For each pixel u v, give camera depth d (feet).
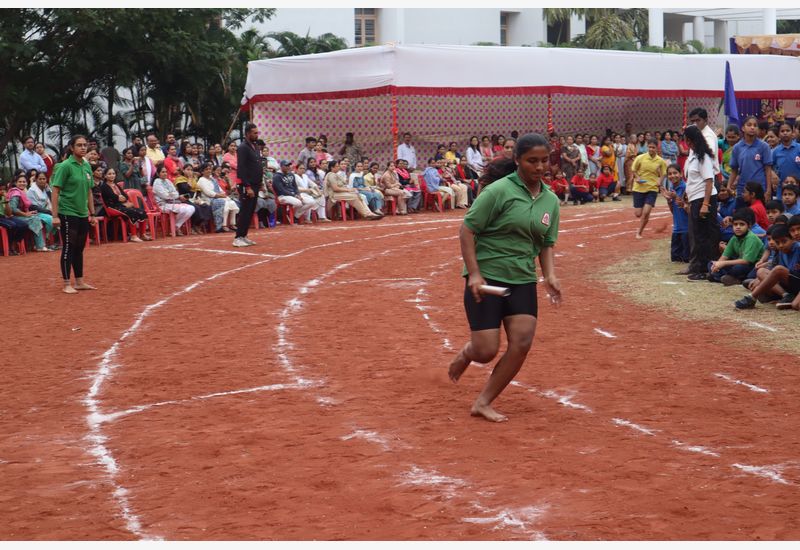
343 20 128.98
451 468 17.62
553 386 23.94
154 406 22.72
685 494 16.06
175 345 29.78
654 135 105.91
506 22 158.40
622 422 20.68
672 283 40.22
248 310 35.63
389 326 32.09
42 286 42.93
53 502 16.40
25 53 80.74
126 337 31.27
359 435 19.92
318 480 17.11
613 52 92.27
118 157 70.18
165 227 63.82
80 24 80.28
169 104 97.30
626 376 24.88
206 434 20.22
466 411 21.75
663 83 95.45
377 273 45.01
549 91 88.53
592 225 67.67
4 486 17.28
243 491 16.65
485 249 20.90
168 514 15.66
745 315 32.86
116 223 61.57
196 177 68.44
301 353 28.17
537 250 21.20
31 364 27.73
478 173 88.89
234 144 75.66
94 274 46.32
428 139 95.96
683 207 44.34
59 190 40.34
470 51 84.23
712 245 40.52
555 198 21.09
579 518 15.05
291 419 21.25
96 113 96.17
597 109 107.34
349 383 24.54
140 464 18.38
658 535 14.33
